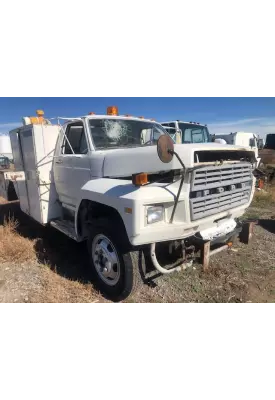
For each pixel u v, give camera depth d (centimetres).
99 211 338
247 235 463
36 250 433
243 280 347
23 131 486
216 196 296
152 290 324
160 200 259
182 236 278
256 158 360
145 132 430
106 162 342
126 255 283
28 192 516
